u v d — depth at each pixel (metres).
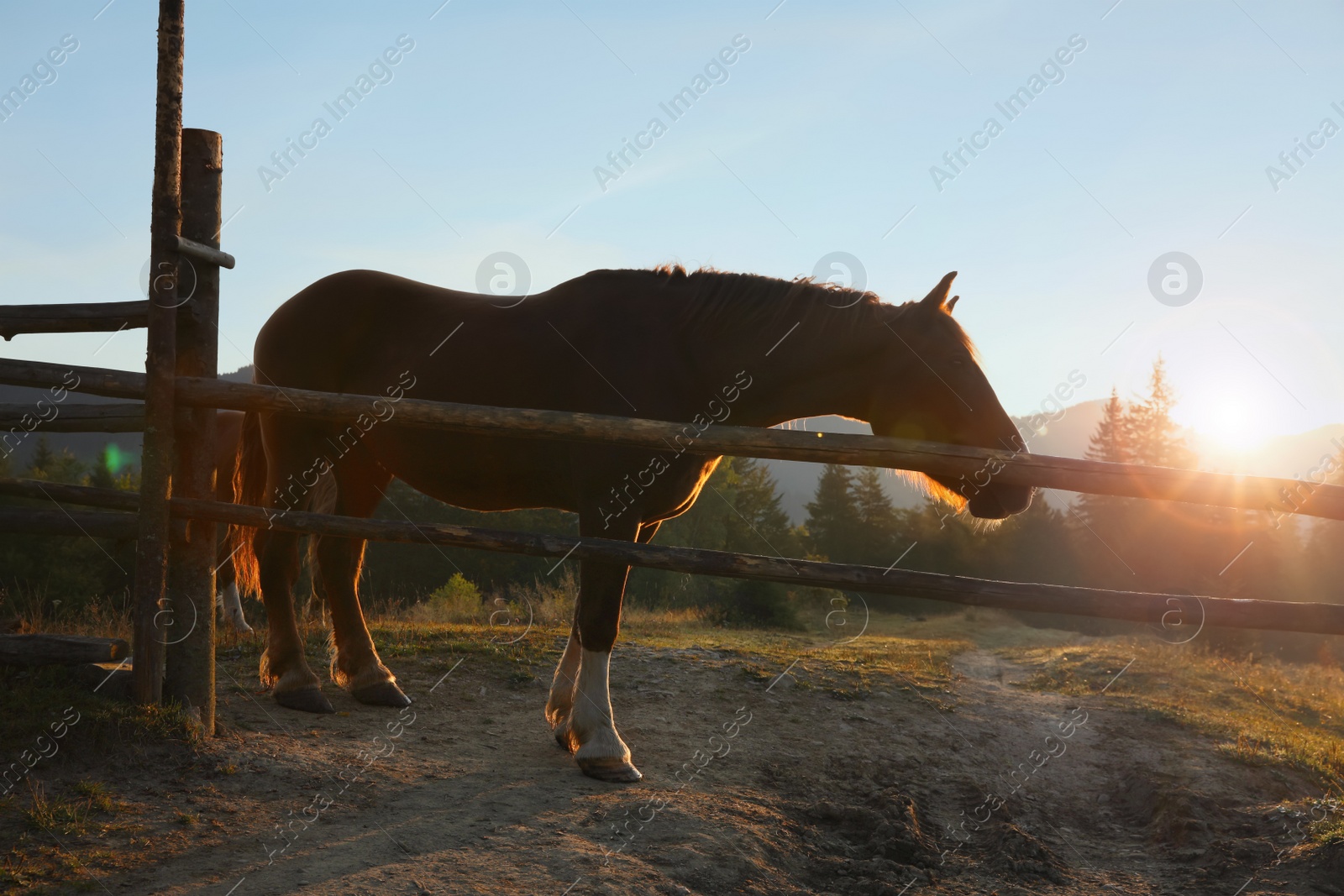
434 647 5.99
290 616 4.64
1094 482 3.23
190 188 3.82
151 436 3.61
